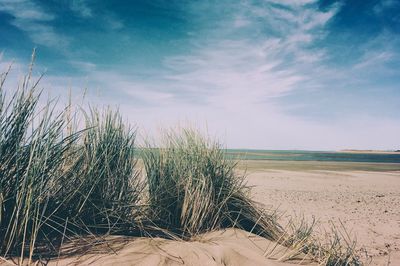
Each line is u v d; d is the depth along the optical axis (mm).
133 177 3201
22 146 2258
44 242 2197
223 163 3623
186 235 2822
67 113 2732
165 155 3430
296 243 2898
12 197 2080
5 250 1980
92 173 2654
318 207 7016
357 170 21312
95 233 2518
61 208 2445
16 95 2279
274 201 7605
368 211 6828
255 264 2279
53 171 2348
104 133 2947
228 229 3053
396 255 3793
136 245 2301
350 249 2965
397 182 13875
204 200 3076
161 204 3070
